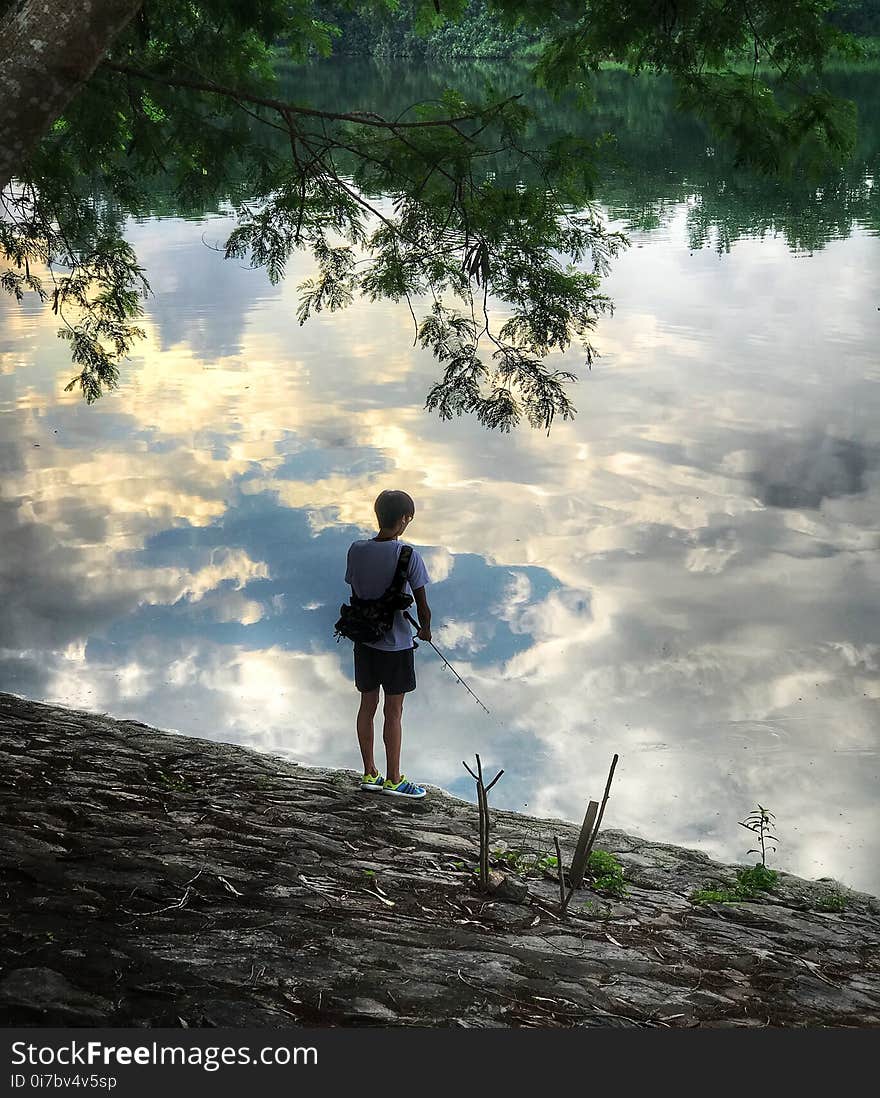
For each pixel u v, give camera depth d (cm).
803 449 1484
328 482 1419
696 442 1528
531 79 827
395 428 1634
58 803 606
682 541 1211
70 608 1073
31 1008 338
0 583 1130
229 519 1302
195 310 2433
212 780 721
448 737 848
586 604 1068
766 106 745
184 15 905
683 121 5256
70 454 1541
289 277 2747
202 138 880
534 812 745
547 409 778
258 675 950
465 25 8875
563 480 1406
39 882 462
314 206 823
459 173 779
